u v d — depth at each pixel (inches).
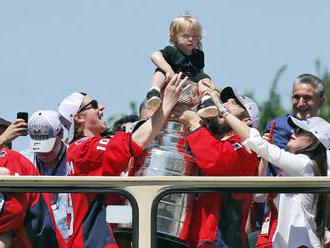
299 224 866.8
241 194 826.8
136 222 799.7
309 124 941.2
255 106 992.2
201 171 918.4
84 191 803.4
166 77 981.2
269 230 878.4
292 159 906.1
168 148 912.9
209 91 949.2
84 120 1005.2
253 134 906.7
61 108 1006.4
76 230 826.8
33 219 824.9
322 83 1092.5
